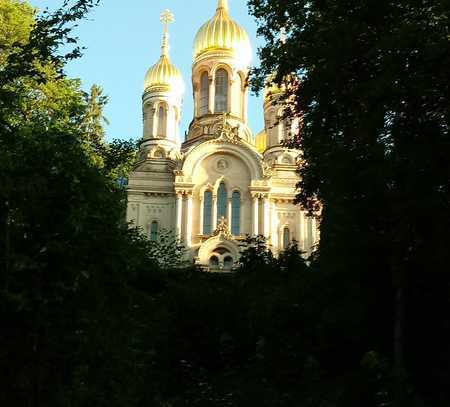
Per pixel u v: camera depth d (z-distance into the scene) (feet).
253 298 84.17
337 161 68.74
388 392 59.11
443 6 60.70
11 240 50.06
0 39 115.03
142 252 92.58
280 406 67.67
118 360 55.88
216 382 73.10
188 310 80.38
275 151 219.20
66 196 51.62
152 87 234.58
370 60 68.69
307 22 77.46
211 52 232.53
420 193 62.34
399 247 66.23
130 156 117.80
